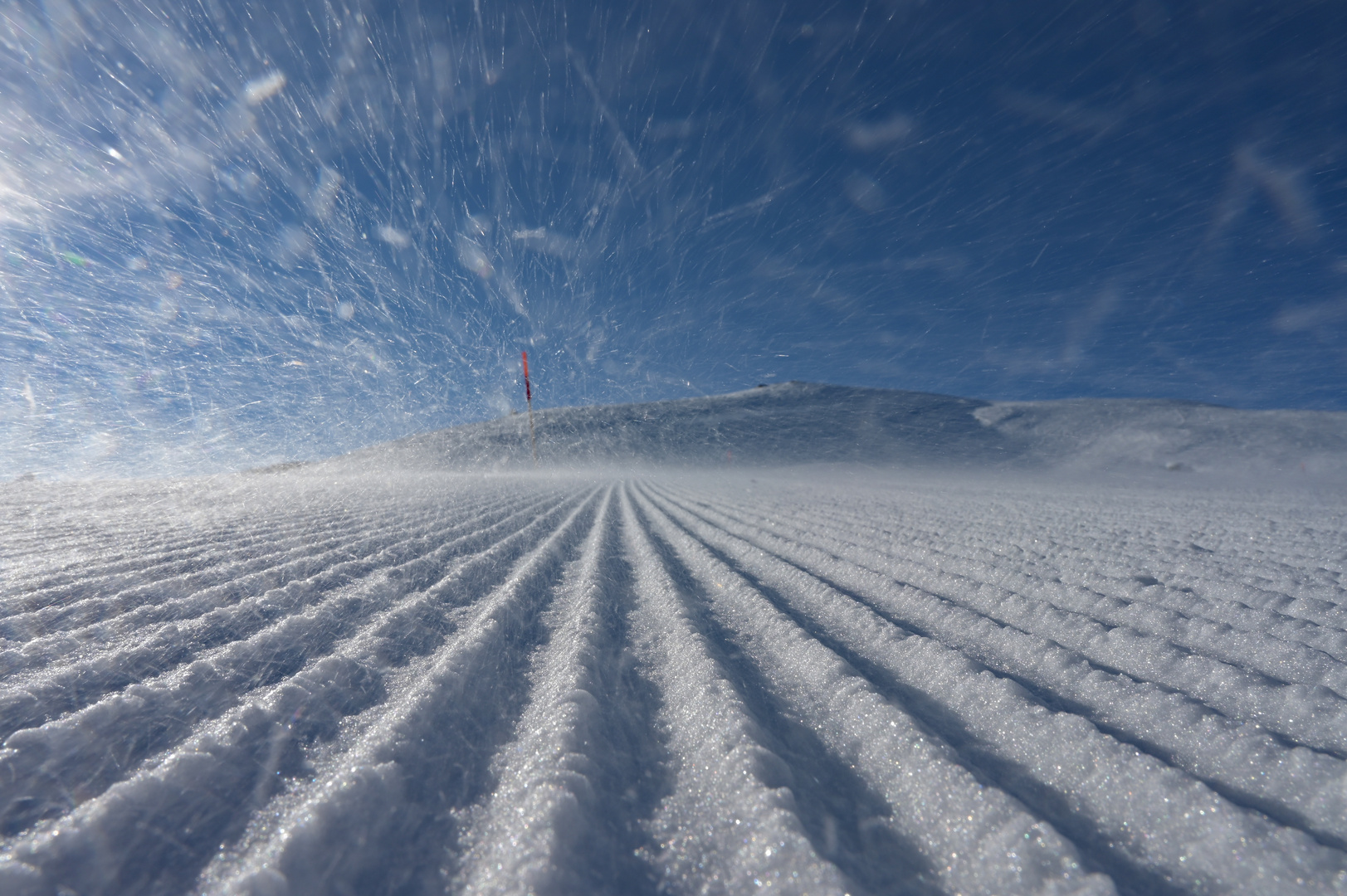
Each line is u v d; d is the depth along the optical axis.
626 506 7.80
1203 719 1.31
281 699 1.40
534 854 0.88
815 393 55.41
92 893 0.80
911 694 1.57
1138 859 0.93
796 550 3.95
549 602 2.57
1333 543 4.28
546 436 39.66
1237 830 0.95
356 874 0.86
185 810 0.99
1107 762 1.16
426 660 1.76
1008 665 1.77
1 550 3.47
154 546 3.66
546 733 1.27
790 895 0.83
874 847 0.96
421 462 29.16
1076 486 16.17
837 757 1.26
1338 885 0.83
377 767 1.10
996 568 3.19
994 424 44.12
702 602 2.60
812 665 1.74
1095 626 2.05
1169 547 4.06
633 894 0.84
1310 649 1.75
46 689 1.46
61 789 1.04
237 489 9.26
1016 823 0.97
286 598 2.41
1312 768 1.10
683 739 1.32
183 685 1.50
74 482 10.63
